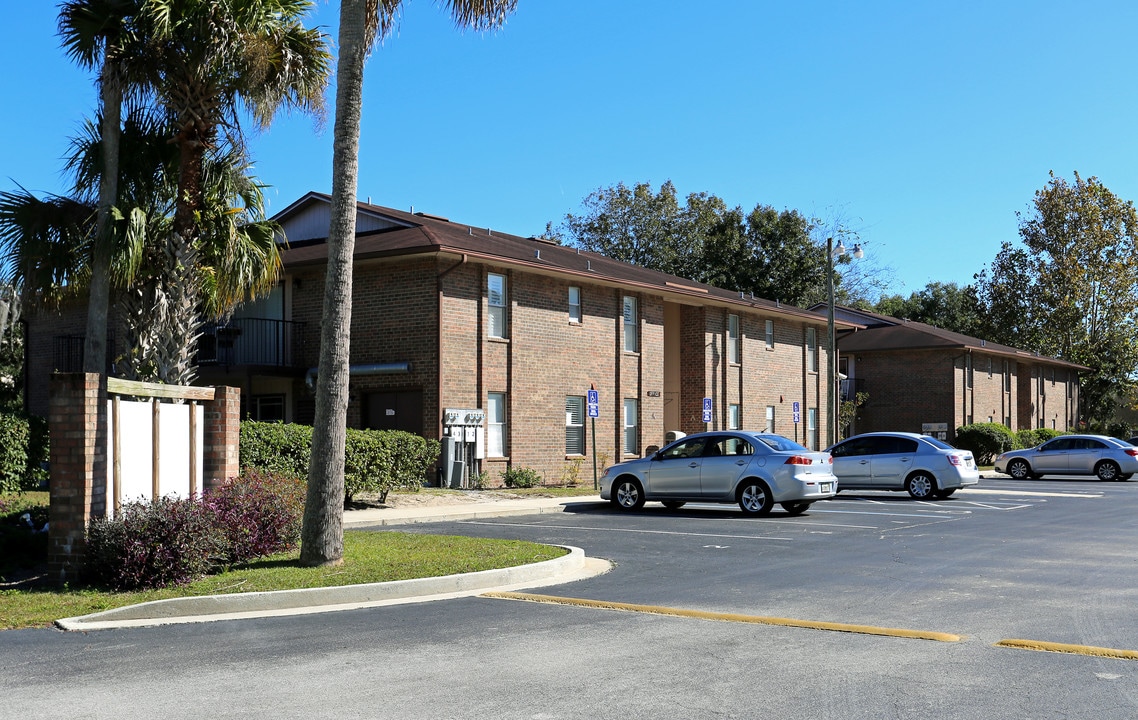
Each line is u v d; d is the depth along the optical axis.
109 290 15.97
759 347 38.94
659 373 32.69
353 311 26.05
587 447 29.38
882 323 54.38
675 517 18.97
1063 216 66.69
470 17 13.84
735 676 6.73
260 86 15.55
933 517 18.91
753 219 63.09
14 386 40.19
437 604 9.77
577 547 13.90
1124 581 10.89
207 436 12.98
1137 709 5.89
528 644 7.80
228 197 15.99
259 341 27.62
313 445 11.51
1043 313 66.69
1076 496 25.59
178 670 7.05
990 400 54.16
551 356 28.19
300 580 10.42
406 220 28.34
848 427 51.53
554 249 35.09
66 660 7.43
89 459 10.84
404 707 6.02
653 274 36.62
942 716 5.78
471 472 25.16
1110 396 72.00
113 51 15.00
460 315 25.23
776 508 21.64
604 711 5.91
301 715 5.86
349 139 11.62
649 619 8.83
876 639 7.91
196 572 10.77
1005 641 7.78
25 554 12.10
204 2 14.50
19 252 15.47
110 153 15.25
